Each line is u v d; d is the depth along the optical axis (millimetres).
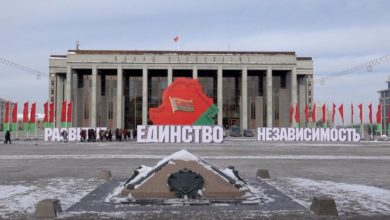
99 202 10406
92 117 80562
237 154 29500
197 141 49312
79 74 86375
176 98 51219
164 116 51156
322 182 14719
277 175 16984
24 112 62938
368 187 13469
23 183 14398
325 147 40812
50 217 8797
